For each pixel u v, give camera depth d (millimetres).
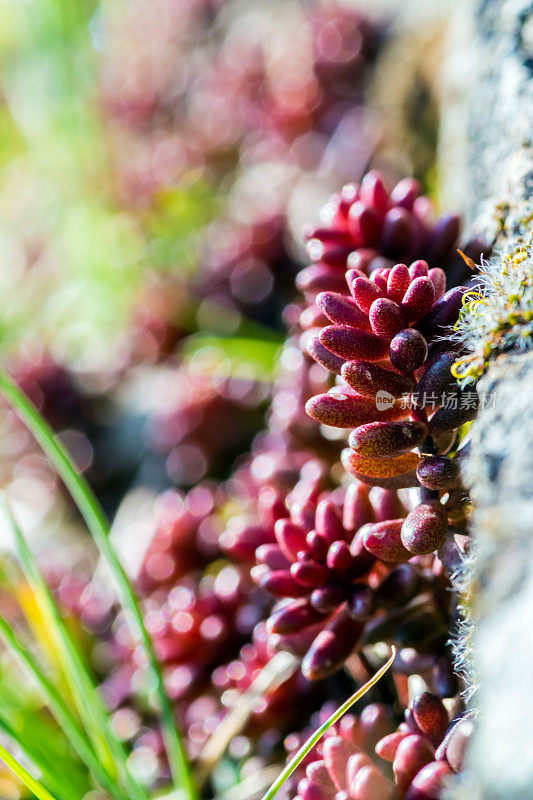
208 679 290
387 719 242
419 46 373
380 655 260
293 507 253
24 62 657
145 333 462
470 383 231
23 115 673
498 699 208
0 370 276
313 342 239
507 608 212
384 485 239
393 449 229
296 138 465
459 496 231
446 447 240
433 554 247
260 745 270
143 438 443
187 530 321
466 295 235
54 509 447
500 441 222
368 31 446
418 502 237
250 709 270
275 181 461
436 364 230
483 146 281
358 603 240
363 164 382
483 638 214
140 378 469
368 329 236
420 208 271
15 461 457
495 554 216
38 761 259
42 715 301
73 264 555
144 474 425
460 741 222
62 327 523
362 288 234
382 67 419
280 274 427
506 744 204
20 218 655
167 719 265
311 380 297
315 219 385
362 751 240
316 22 476
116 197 558
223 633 290
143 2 673
